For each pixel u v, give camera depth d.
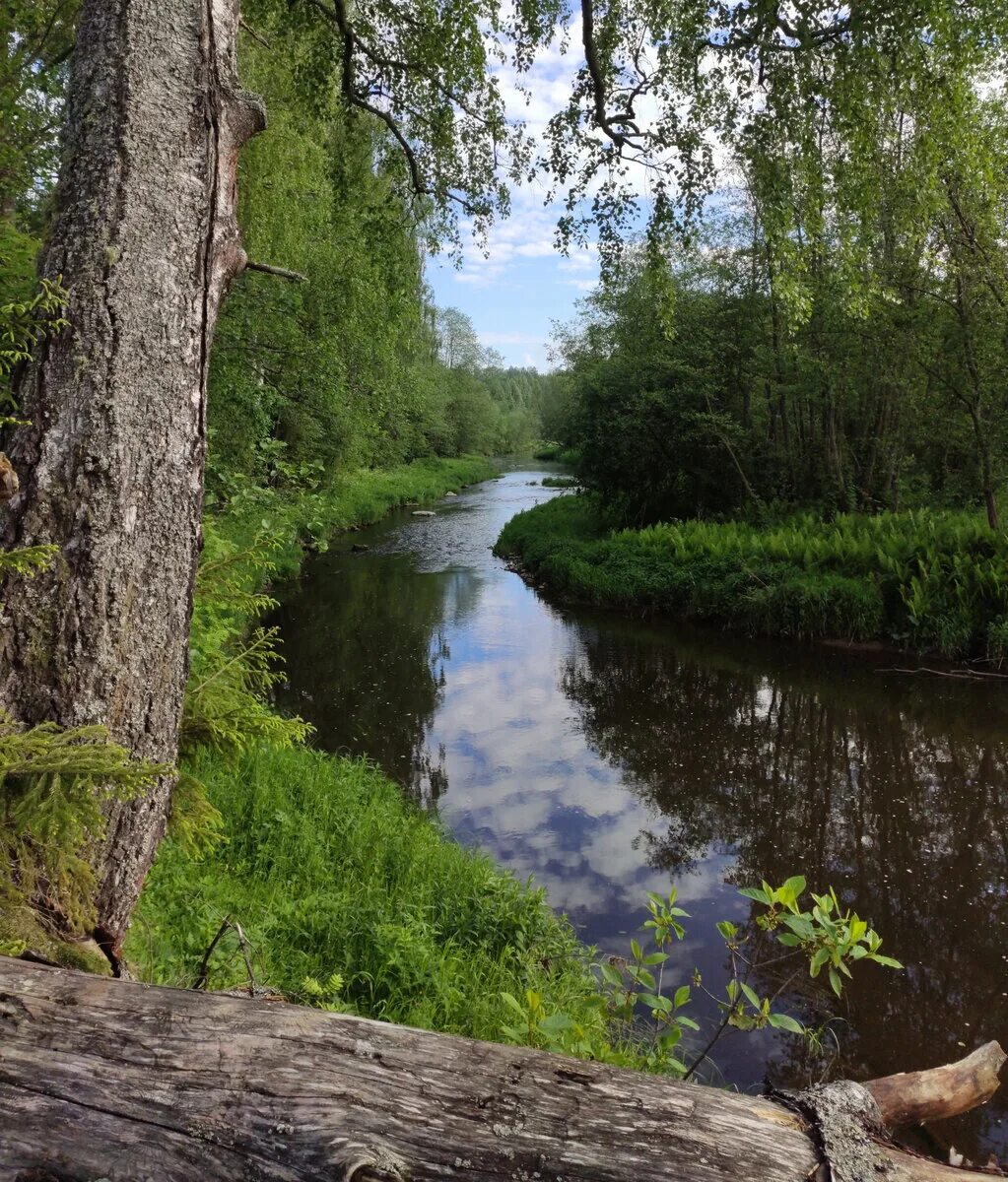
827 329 14.18
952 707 8.84
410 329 10.95
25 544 1.45
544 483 38.06
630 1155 0.98
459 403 48.34
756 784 6.88
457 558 18.20
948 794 6.71
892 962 2.09
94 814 1.25
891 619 11.16
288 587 14.65
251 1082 0.96
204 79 1.83
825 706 8.97
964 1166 1.23
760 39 4.71
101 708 1.47
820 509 15.59
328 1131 0.92
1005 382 11.66
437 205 6.62
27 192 4.22
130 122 1.69
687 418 16.14
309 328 9.09
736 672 10.28
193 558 1.71
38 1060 0.95
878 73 4.68
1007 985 4.18
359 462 17.11
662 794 6.65
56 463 1.49
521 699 9.09
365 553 18.84
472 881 4.55
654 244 5.79
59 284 1.58
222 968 2.90
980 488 13.66
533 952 4.03
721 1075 3.52
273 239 8.66
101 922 1.51
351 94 5.77
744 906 4.94
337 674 9.80
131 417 1.57
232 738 1.98
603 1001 2.72
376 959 3.54
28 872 1.32
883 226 10.77
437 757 7.29
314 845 4.64
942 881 5.28
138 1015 1.02
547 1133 0.98
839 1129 1.11
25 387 1.55
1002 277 11.06
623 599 13.62
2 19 3.98
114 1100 0.93
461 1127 0.96
